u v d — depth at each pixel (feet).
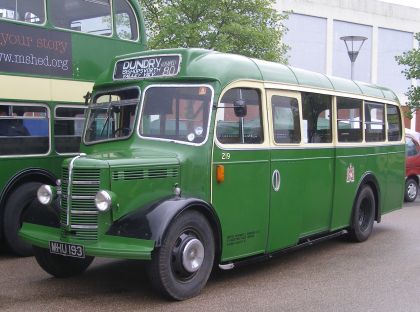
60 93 30.12
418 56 58.29
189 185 20.97
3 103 27.66
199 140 21.21
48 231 20.93
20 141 28.40
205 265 20.83
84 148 23.82
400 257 27.96
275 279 23.50
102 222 19.38
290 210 25.11
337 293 21.57
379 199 33.58
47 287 21.98
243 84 22.58
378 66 120.37
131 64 23.53
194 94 21.70
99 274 24.00
